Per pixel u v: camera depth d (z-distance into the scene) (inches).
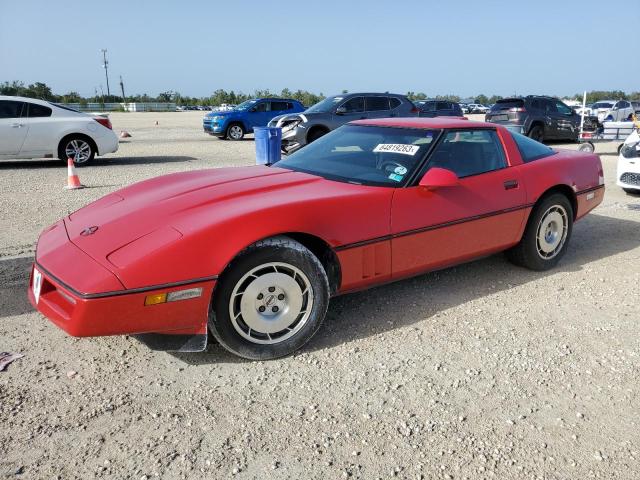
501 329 140.8
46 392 110.2
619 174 323.6
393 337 135.7
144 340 115.0
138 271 106.8
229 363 123.0
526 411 105.7
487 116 732.0
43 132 438.0
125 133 788.0
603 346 132.4
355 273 133.8
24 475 87.0
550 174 175.9
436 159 150.6
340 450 94.1
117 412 104.1
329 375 118.3
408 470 89.4
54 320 112.8
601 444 96.5
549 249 183.3
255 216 117.3
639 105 1090.1
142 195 143.2
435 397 110.1
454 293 164.4
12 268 181.9
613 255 205.3
